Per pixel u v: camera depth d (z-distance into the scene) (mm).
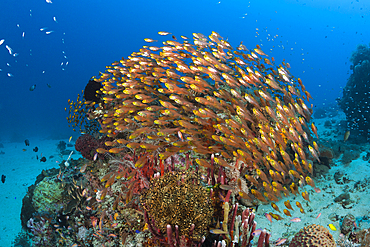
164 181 3115
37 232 5070
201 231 2854
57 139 24578
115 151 3803
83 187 5039
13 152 17422
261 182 4551
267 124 4812
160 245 3211
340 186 5223
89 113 6582
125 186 4246
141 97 4336
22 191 9633
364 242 3162
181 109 5180
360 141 8695
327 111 21625
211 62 4328
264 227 4141
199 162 3402
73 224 4879
